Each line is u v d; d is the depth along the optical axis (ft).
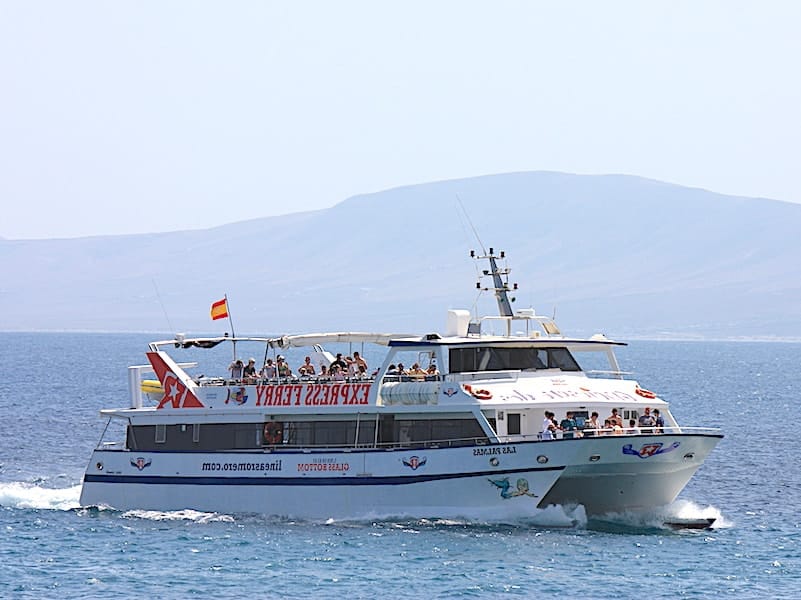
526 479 451.12
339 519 469.57
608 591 385.09
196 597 381.19
